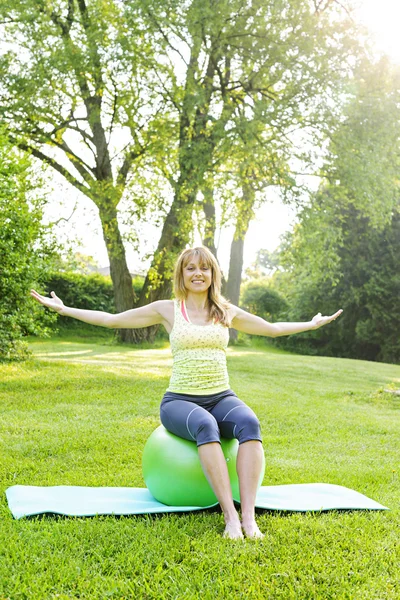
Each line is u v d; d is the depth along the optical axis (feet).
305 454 17.49
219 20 43.47
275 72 46.93
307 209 48.93
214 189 48.47
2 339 33.35
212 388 10.87
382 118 47.57
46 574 7.80
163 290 57.26
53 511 10.11
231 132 44.83
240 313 11.98
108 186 52.06
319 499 11.66
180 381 10.94
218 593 7.44
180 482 10.48
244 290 108.47
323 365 50.03
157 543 8.86
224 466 9.78
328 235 49.80
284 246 56.85
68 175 52.65
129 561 8.24
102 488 12.18
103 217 52.16
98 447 16.63
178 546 8.83
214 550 8.66
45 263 34.88
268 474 14.55
